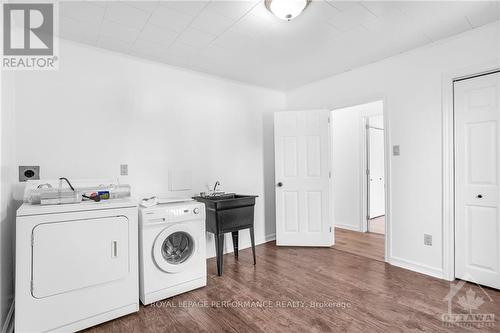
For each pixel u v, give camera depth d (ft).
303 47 8.58
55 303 5.66
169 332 5.86
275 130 12.18
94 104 8.19
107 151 8.39
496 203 7.37
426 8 6.55
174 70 9.95
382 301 6.98
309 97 12.52
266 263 9.89
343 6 6.39
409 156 9.05
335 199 15.62
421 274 8.68
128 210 6.64
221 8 6.34
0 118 5.44
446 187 8.16
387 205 9.70
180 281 7.54
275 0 5.79
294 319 6.24
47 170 7.41
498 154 7.33
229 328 5.96
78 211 6.00
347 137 15.03
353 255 10.71
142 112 9.12
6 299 6.06
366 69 10.25
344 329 5.84
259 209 12.64
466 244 7.93
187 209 7.72
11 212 6.66
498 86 7.32
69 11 6.35
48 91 7.45
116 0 5.95
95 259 6.14
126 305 6.51
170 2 6.07
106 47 8.29
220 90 11.30
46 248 5.62
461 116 7.98
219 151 11.18
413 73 8.90
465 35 7.74
